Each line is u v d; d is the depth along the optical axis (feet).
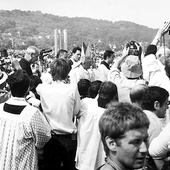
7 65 39.58
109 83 14.94
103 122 7.25
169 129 10.08
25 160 12.76
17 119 12.83
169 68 14.14
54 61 15.78
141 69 19.42
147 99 12.33
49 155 15.67
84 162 15.15
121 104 7.51
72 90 15.38
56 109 15.35
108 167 7.13
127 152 7.05
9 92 18.15
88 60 27.61
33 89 18.28
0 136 12.84
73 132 15.56
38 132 12.87
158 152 10.25
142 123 7.11
